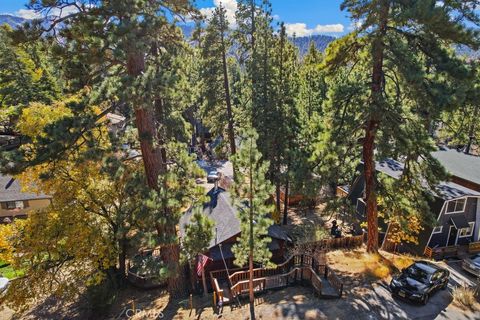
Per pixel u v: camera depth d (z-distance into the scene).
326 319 12.91
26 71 41.41
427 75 13.75
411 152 15.14
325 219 27.94
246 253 12.73
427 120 15.40
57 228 15.92
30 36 10.05
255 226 12.28
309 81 39.34
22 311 16.34
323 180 17.11
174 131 17.45
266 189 12.01
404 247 22.19
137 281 18.73
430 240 21.27
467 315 13.58
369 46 14.49
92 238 16.11
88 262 17.56
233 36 26.83
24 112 16.33
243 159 11.85
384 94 15.26
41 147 10.74
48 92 42.19
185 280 17.23
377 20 13.71
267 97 24.69
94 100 10.94
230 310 14.33
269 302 14.55
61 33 10.57
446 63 13.05
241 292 15.34
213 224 13.41
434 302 14.48
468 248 21.30
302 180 17.48
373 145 16.75
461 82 13.07
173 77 10.98
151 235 12.42
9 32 10.28
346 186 30.78
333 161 16.61
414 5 12.37
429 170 15.23
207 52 26.05
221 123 29.78
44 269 16.19
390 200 16.78
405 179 16.53
